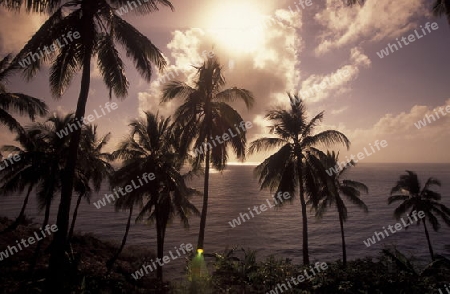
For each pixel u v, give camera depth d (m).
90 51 11.80
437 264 16.52
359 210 127.00
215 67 20.27
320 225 95.19
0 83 18.78
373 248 67.38
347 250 65.56
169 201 24.17
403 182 40.69
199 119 20.73
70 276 15.94
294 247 67.75
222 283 16.20
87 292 14.43
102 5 11.98
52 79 12.30
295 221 101.69
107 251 34.09
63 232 10.74
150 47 13.06
